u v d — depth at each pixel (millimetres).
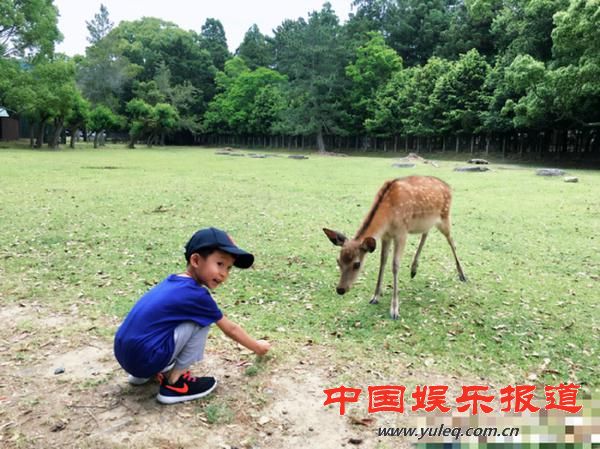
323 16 49094
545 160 34906
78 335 4230
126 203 11172
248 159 32219
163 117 51594
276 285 5762
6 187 13461
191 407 3139
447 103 38969
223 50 76562
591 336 4488
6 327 4414
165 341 2994
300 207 11211
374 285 5906
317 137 50406
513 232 8930
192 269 3215
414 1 60031
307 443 2812
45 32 34719
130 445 2738
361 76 47719
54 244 7387
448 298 5453
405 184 5258
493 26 38344
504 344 4293
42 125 38281
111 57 55062
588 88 25141
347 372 3670
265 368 3682
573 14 24453
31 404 3135
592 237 8562
